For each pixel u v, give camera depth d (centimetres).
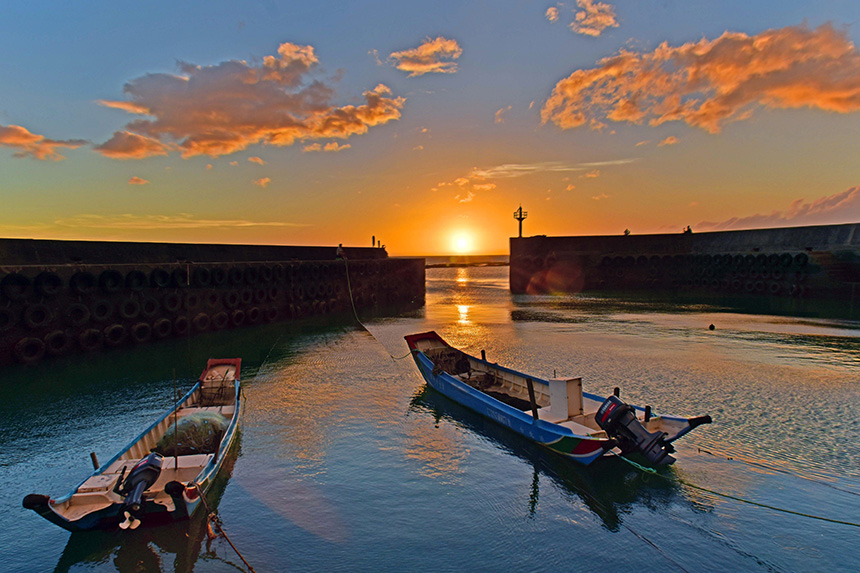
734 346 2725
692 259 5866
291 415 1669
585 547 941
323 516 1041
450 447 1394
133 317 2745
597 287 6203
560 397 1380
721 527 998
